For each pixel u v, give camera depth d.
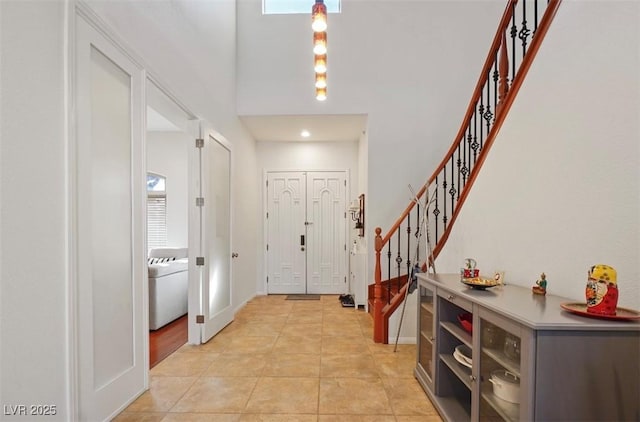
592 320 1.25
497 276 2.06
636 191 1.29
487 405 1.66
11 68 1.35
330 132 5.43
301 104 4.61
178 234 6.27
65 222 1.61
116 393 2.02
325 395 2.31
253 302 5.25
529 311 1.39
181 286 4.44
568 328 1.21
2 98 1.31
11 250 1.34
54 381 1.54
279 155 5.97
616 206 1.36
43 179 1.49
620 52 1.33
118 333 2.06
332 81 4.57
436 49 4.54
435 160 4.51
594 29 1.45
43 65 1.50
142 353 2.30
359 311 4.67
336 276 5.94
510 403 1.55
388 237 3.61
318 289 5.94
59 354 1.57
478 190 2.53
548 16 1.80
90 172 1.79
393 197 4.53
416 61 4.55
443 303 2.24
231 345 3.29
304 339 3.47
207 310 3.38
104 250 1.94
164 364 2.82
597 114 1.44
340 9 4.61
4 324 1.32
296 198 5.97
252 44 4.64
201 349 3.18
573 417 1.21
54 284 1.54
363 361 2.91
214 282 3.60
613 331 1.22
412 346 3.29
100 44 1.89
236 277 4.66
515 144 2.05
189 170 3.36
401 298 3.40
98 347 1.88
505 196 2.16
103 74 1.95
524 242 1.96
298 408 2.15
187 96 3.09
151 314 3.82
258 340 3.44
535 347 1.22
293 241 5.96
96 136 1.89
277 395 2.31
